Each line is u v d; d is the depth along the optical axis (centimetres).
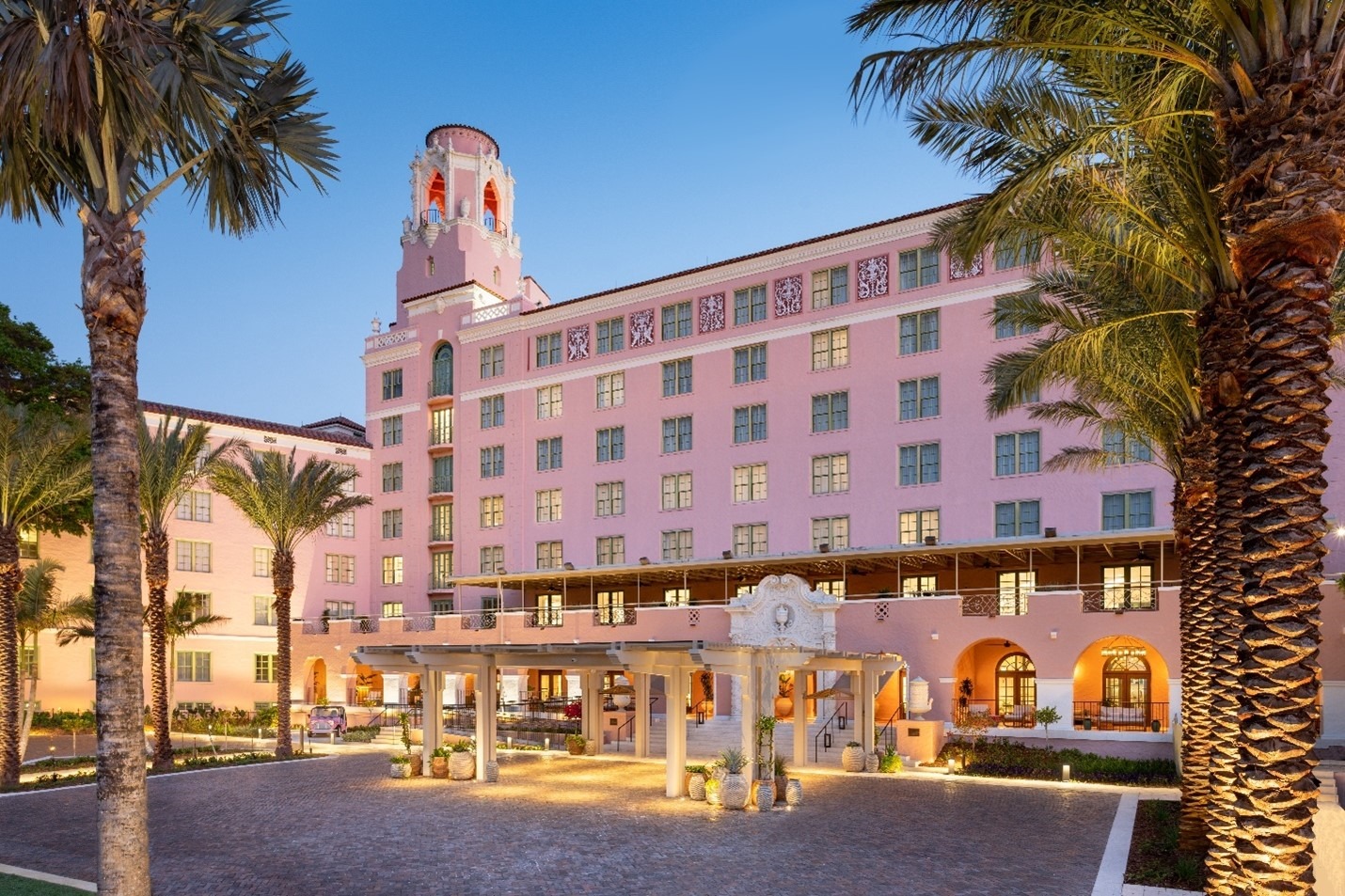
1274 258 907
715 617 3775
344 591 5181
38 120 1170
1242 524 932
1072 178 1434
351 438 5338
